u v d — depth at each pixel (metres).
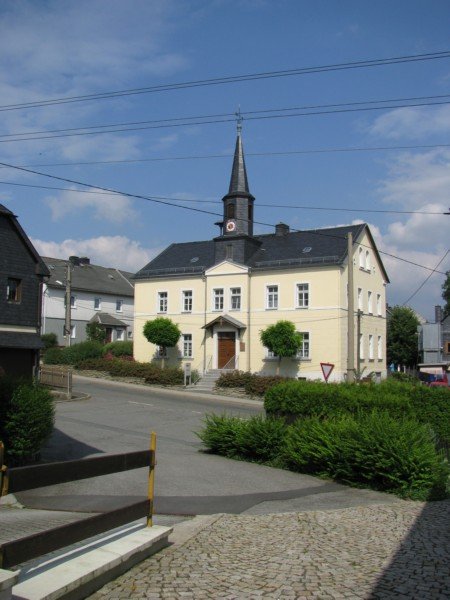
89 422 22.86
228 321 45.56
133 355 51.12
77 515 9.50
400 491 11.96
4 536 7.93
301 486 12.75
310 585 6.18
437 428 16.42
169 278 49.66
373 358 48.66
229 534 8.27
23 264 22.94
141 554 6.87
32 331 23.08
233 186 47.84
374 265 49.84
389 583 6.27
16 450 13.79
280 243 48.09
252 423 16.06
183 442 19.20
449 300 72.19
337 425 14.23
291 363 43.66
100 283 68.69
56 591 5.23
